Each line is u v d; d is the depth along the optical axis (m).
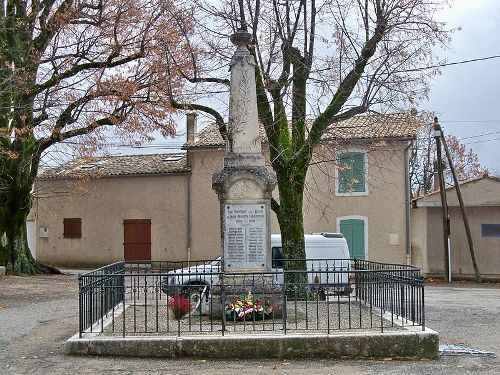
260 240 12.22
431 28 17.89
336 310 13.33
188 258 32.66
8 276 25.34
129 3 23.64
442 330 13.48
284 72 18.11
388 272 11.78
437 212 29.56
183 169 32.91
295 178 18.05
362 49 17.73
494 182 28.69
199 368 9.10
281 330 10.39
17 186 26.36
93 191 34.69
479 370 9.15
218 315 11.98
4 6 24.78
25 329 12.72
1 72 23.42
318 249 20.25
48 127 24.66
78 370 9.02
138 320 12.14
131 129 24.80
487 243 28.80
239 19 17.70
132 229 33.91
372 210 29.67
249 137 12.58
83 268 34.44
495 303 18.98
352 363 9.49
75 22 24.19
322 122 18.06
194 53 19.31
